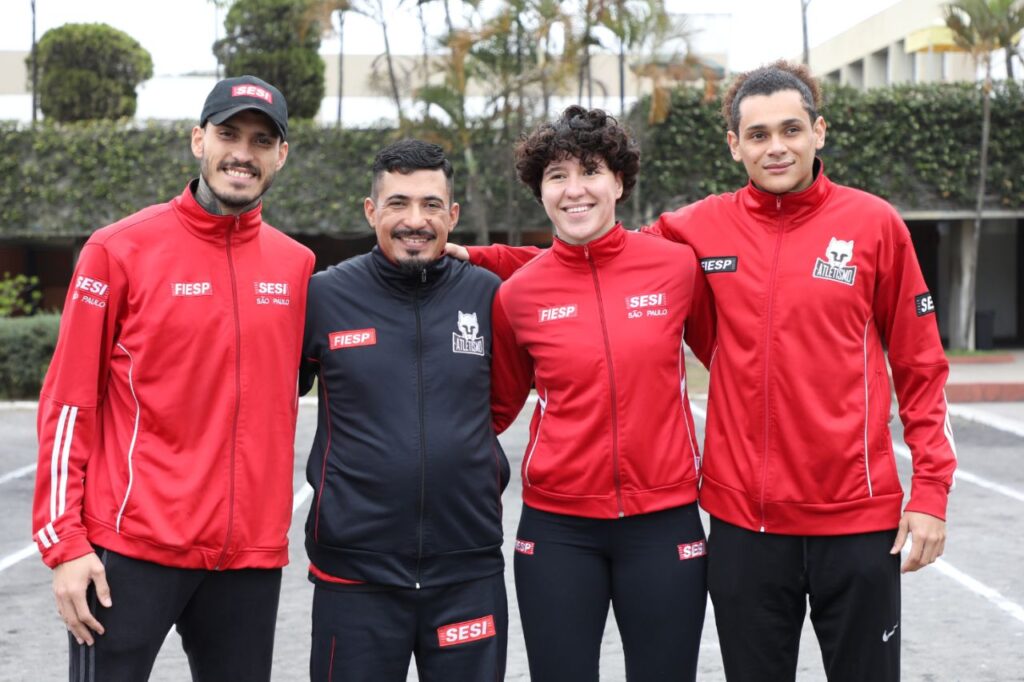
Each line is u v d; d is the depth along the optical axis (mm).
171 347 2922
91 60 22469
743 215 3250
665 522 3170
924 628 4969
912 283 3113
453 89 17344
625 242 3281
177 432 2916
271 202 19031
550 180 3227
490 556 3182
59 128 19062
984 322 20359
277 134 3027
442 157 3168
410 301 3191
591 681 3160
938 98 19266
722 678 4438
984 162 18750
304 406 13688
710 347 3416
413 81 21328
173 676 4496
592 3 16562
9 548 6598
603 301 3217
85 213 18922
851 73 36188
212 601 2992
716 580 3182
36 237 19344
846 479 3053
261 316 3031
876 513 3066
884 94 19266
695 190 18844
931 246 23641
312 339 3186
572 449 3145
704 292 3330
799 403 3066
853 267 3080
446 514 3074
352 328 3145
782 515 3080
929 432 3105
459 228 18875
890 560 3070
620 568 3182
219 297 2982
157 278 2934
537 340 3230
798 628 3201
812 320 3082
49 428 2852
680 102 18719
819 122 3209
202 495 2908
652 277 3242
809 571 3113
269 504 3021
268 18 21922
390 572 3047
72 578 2799
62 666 4551
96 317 2906
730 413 3182
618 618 3209
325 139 19047
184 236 3000
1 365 14070
